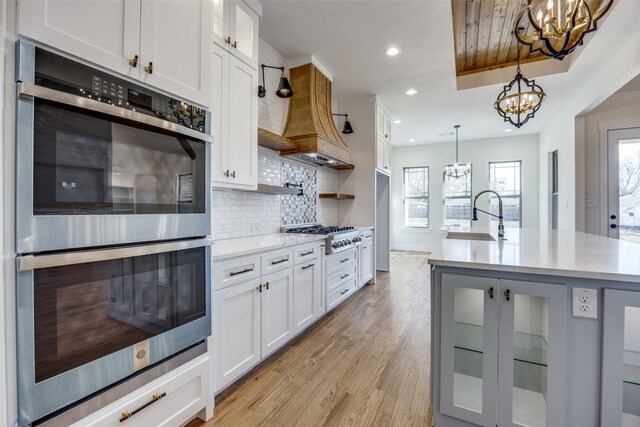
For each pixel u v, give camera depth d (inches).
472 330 60.7
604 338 50.0
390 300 151.9
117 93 48.0
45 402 40.4
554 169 233.6
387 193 216.7
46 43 40.3
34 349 39.4
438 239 307.3
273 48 128.3
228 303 75.0
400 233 325.4
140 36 51.4
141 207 51.2
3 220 37.0
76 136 42.9
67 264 41.8
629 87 156.1
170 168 56.1
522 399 57.8
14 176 37.7
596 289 50.8
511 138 281.1
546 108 199.6
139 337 51.6
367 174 185.3
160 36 54.7
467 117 222.8
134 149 50.2
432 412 69.1
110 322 47.6
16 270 37.9
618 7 99.9
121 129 48.4
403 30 115.5
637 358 51.2
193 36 61.0
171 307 56.9
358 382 81.0
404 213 325.4
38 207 39.4
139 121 49.9
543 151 255.0
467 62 159.0
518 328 59.5
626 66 121.8
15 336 38.0
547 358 53.4
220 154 85.4
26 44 38.5
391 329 116.3
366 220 186.2
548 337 53.0
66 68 42.2
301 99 134.8
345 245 141.6
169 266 56.4
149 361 53.1
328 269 127.0
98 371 46.0
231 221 111.3
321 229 146.9
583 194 177.3
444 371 60.5
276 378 82.9
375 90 173.0
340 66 144.0
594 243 86.6
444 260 59.8
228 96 88.1
